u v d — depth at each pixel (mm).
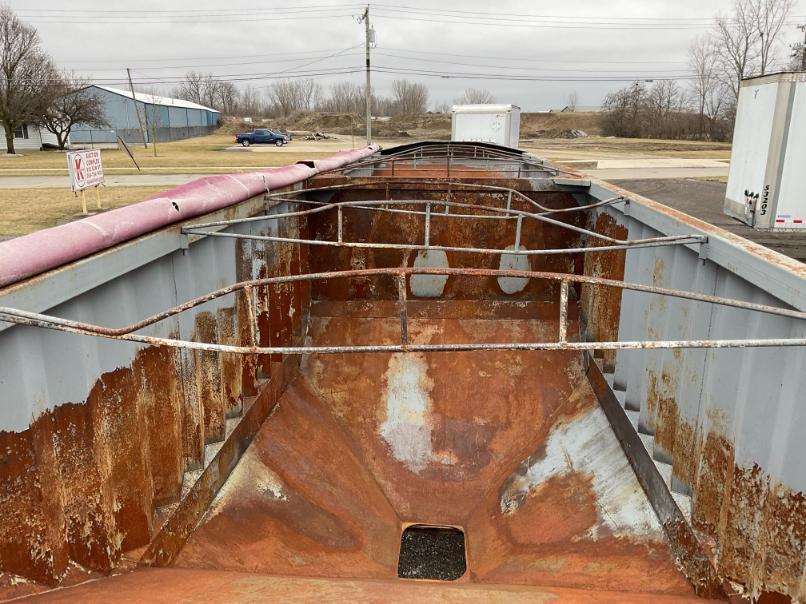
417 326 6195
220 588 2609
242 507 3750
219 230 3846
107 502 2697
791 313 2303
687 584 3115
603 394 4918
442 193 6395
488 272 2465
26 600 2223
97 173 15875
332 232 6516
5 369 2141
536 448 4957
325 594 2607
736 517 2830
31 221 13992
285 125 84062
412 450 5180
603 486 4145
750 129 10625
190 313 3553
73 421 2516
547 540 3895
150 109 64062
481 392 5547
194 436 3516
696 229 3295
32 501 2293
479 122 18250
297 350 2357
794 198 9945
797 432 2422
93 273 2516
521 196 5738
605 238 3926
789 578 2457
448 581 3703
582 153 43031
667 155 42062
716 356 3105
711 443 3121
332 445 4898
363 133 76812
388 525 4371
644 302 4199
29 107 45844
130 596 2398
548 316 6238
